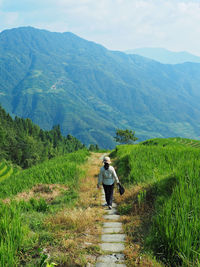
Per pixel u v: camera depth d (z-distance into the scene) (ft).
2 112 463.83
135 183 32.50
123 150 90.89
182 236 12.95
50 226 18.63
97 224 19.66
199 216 14.30
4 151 264.52
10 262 12.09
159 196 22.17
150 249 13.98
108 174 26.58
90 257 13.47
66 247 14.46
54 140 482.28
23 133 387.55
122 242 15.71
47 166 61.41
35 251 13.94
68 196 32.91
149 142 142.72
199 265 10.94
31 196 34.30
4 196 36.04
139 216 20.95
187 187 18.20
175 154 44.27
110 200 26.27
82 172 52.37
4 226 14.92
